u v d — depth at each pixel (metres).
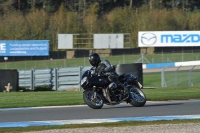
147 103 54.09
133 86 48.47
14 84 90.19
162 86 96.75
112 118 39.91
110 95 46.59
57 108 49.66
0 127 34.84
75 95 68.81
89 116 41.69
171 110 45.69
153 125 34.34
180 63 161.00
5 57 196.25
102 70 46.50
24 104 54.31
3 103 55.81
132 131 31.36
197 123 35.28
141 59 184.75
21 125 36.12
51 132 31.31
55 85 97.31
